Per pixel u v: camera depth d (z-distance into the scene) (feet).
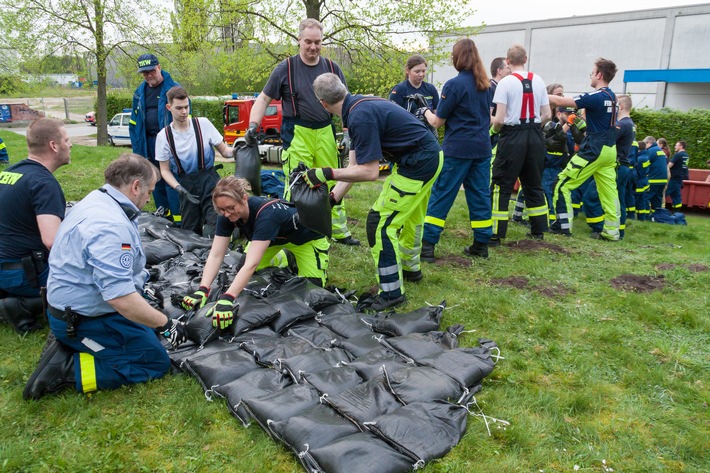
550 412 9.90
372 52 50.98
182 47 64.54
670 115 53.01
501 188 20.38
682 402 10.38
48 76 72.08
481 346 12.14
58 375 10.00
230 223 12.62
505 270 17.65
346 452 7.84
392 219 13.74
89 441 8.92
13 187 12.08
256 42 51.37
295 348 11.06
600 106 20.90
